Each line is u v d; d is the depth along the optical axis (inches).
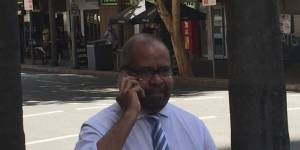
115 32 1144.2
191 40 1193.4
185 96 667.4
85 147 110.0
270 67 150.6
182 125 118.7
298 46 979.3
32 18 1569.9
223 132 439.2
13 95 170.7
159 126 115.6
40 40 1498.5
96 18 1461.6
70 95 717.9
